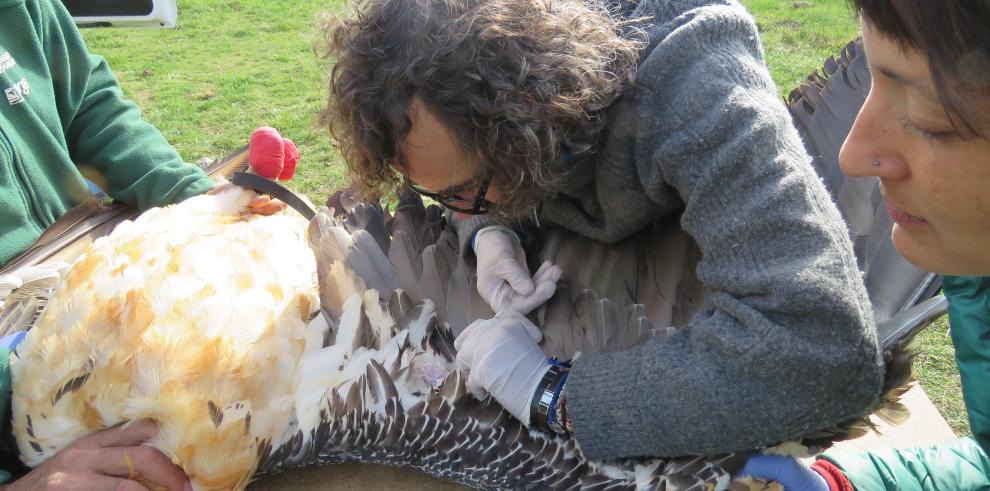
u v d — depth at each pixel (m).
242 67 5.93
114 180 2.22
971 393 1.36
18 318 1.72
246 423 1.38
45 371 1.38
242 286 1.49
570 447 1.44
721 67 1.22
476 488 1.50
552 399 1.39
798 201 1.14
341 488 1.62
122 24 2.44
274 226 1.70
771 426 1.17
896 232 1.02
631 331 1.56
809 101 1.98
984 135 0.77
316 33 1.32
